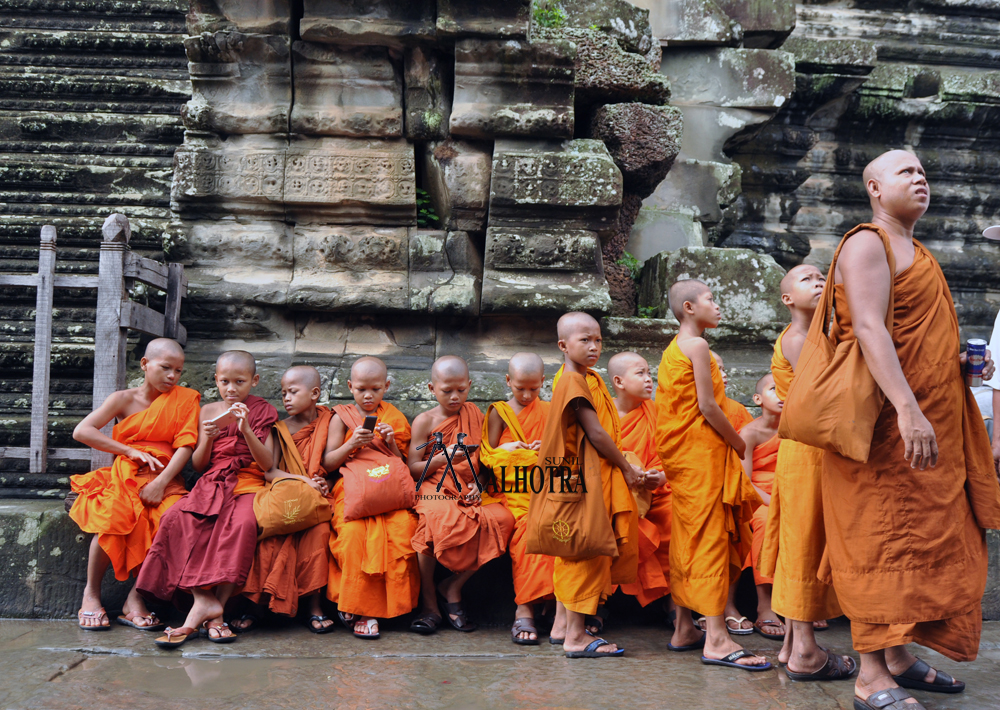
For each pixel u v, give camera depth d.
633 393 4.00
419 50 5.18
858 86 8.27
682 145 7.54
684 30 7.42
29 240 5.75
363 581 3.72
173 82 6.75
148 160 6.35
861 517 2.77
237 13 5.16
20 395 4.77
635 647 3.67
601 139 5.80
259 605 3.90
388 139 5.27
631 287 6.30
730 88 7.51
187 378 4.69
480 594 4.00
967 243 8.86
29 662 3.29
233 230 5.25
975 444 2.83
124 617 3.84
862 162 8.73
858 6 8.95
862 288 2.68
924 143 8.82
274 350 5.16
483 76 5.16
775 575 3.30
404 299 5.17
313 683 3.10
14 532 3.94
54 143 6.47
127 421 3.95
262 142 5.23
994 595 4.16
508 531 3.85
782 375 3.59
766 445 4.11
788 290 3.61
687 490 3.47
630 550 3.59
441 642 3.68
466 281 5.25
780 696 3.01
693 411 3.47
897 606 2.69
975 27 9.01
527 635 3.68
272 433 4.05
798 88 8.07
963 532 2.74
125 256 4.29
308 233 5.29
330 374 4.76
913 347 2.74
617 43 5.86
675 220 7.06
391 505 3.80
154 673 3.19
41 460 4.15
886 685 2.80
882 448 2.74
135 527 3.79
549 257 5.20
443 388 3.96
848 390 2.71
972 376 2.82
